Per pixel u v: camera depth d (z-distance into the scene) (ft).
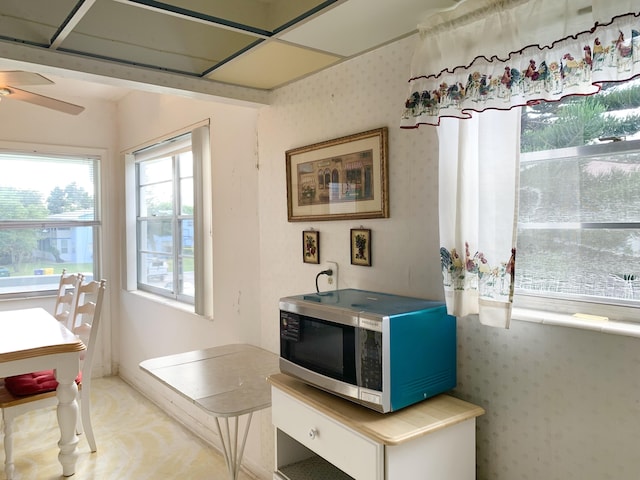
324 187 6.92
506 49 4.40
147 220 13.80
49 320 9.90
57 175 13.84
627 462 4.06
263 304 8.40
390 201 6.00
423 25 4.99
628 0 3.64
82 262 14.34
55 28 5.62
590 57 3.89
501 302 4.49
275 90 7.93
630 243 4.23
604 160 4.36
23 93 8.09
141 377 13.15
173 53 6.47
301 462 5.93
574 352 4.37
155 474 8.72
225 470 8.86
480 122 4.62
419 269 5.68
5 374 7.66
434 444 4.50
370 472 4.36
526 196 4.90
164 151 12.24
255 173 8.51
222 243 9.53
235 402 6.10
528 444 4.72
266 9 5.72
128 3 4.96
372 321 4.54
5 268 13.14
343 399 5.07
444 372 5.03
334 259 6.84
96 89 13.12
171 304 11.68
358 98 6.40
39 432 10.62
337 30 5.57
